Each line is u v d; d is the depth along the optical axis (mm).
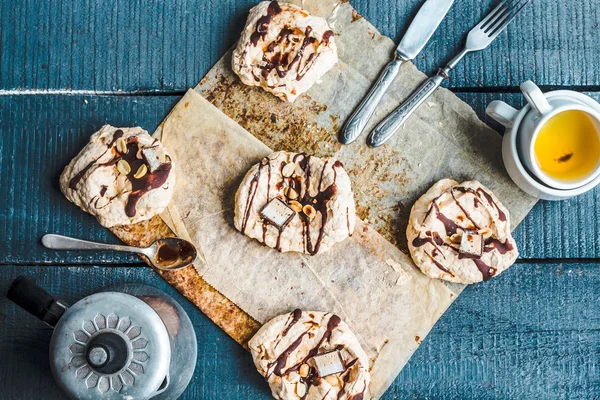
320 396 789
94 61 834
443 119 826
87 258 827
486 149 823
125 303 742
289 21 805
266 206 797
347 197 800
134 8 833
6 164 831
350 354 798
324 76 827
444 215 806
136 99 831
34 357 825
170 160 804
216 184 822
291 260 821
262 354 796
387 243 818
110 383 739
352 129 818
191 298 816
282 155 805
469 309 830
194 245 818
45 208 831
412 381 829
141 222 821
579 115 774
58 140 832
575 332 830
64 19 834
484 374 830
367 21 828
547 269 831
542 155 781
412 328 816
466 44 824
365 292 819
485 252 801
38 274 826
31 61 834
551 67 836
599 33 835
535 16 834
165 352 742
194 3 833
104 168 797
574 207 833
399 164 828
